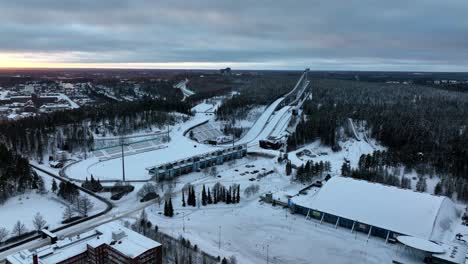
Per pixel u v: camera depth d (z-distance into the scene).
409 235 143.12
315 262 130.88
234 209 174.00
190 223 157.62
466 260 122.81
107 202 177.75
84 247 118.94
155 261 117.25
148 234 140.12
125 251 112.75
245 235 148.62
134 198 184.00
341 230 155.25
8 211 161.38
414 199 160.38
